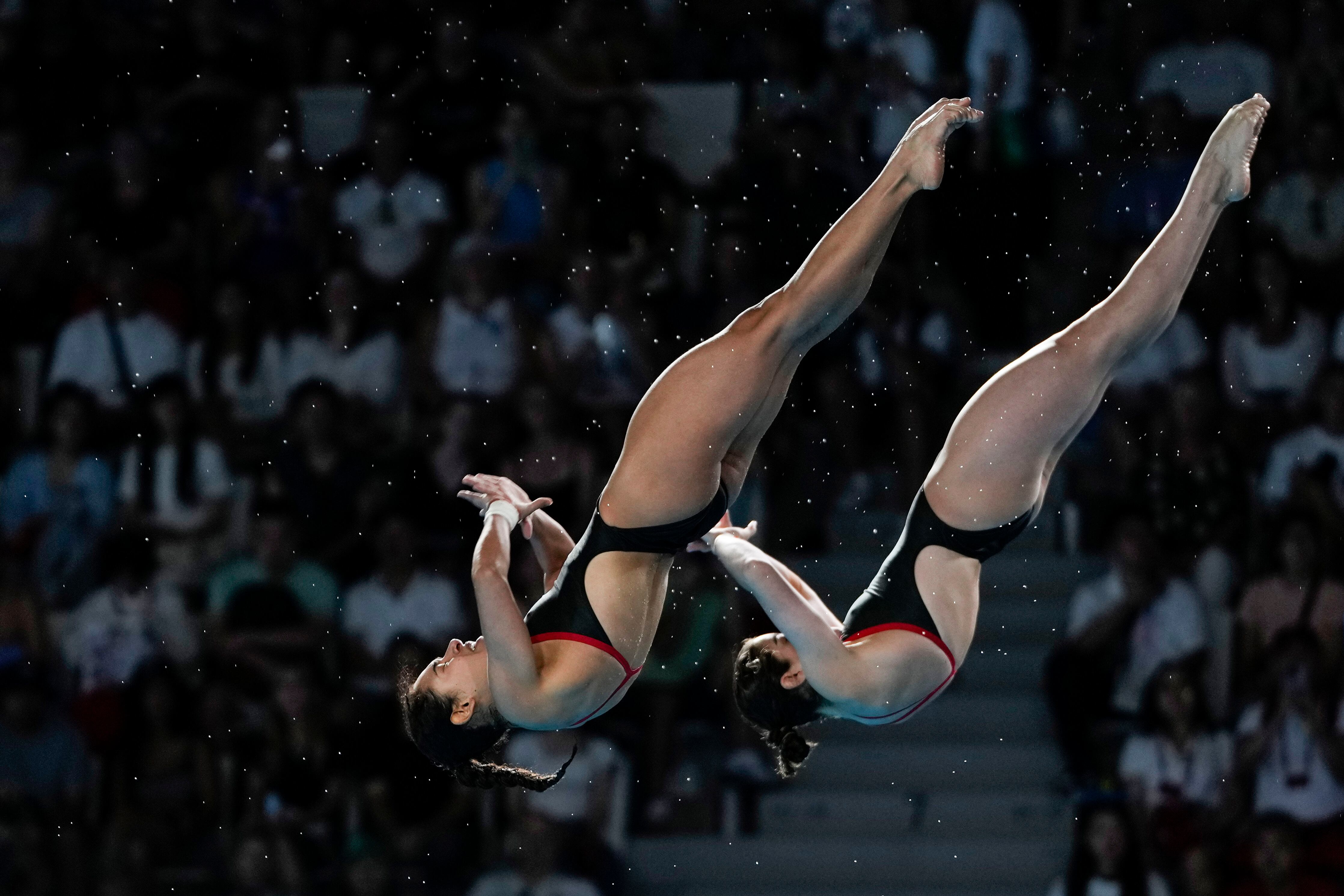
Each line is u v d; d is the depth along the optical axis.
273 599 31.42
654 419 16.30
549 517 18.41
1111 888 27.47
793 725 17.56
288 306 34.75
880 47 35.75
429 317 34.53
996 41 35.19
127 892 29.78
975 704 30.41
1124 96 35.59
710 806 29.55
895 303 33.62
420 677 17.25
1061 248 34.62
